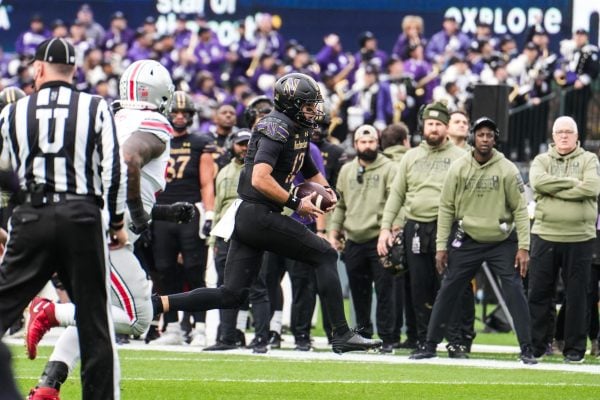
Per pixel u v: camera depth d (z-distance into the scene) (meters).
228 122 41.56
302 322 36.19
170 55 71.31
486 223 33.09
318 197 26.12
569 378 29.14
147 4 73.00
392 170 36.25
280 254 25.98
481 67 67.75
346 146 61.62
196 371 29.36
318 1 71.75
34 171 19.34
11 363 10.80
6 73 72.25
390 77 62.94
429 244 34.84
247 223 25.69
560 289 43.84
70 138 19.30
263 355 34.28
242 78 68.69
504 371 30.59
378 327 36.38
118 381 19.61
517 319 33.06
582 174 34.16
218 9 72.38
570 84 61.34
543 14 70.56
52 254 19.45
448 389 26.34
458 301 34.88
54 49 19.59
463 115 38.00
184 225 37.59
